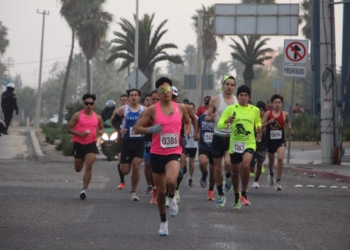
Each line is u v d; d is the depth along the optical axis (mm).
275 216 22031
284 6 70688
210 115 24391
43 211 22188
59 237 17703
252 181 35031
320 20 44375
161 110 18516
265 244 17203
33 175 35312
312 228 19844
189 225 19922
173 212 18219
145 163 27703
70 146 48219
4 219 20438
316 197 27922
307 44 43938
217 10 71438
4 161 44125
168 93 18484
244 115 23281
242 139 23312
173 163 18203
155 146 18422
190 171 31672
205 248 16547
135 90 26344
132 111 26172
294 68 44125
